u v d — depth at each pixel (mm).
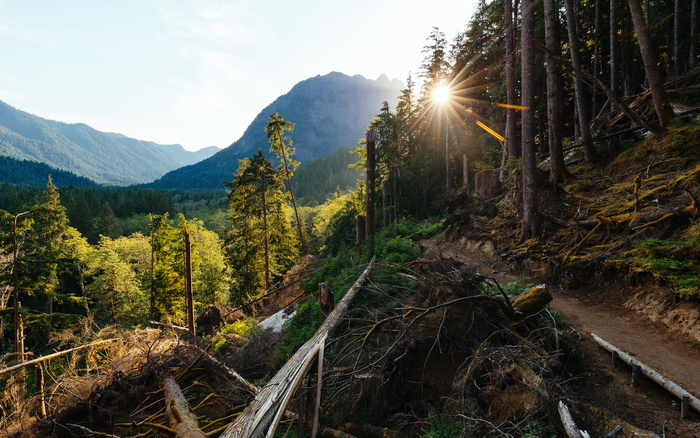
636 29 13836
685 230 7777
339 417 5445
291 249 38281
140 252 65062
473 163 32406
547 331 6195
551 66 13992
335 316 7352
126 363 7457
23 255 19047
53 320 17625
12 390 8820
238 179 35500
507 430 4094
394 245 13633
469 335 5898
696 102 15320
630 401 4719
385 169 41031
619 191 11492
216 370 7266
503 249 12461
